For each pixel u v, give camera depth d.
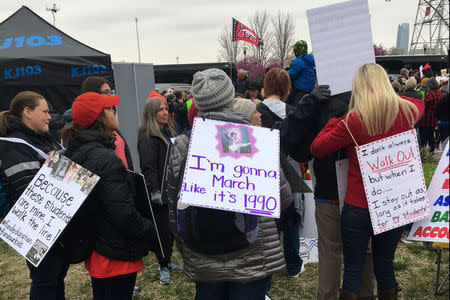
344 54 2.12
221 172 1.67
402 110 1.93
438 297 2.94
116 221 1.94
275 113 2.86
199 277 1.79
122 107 6.66
